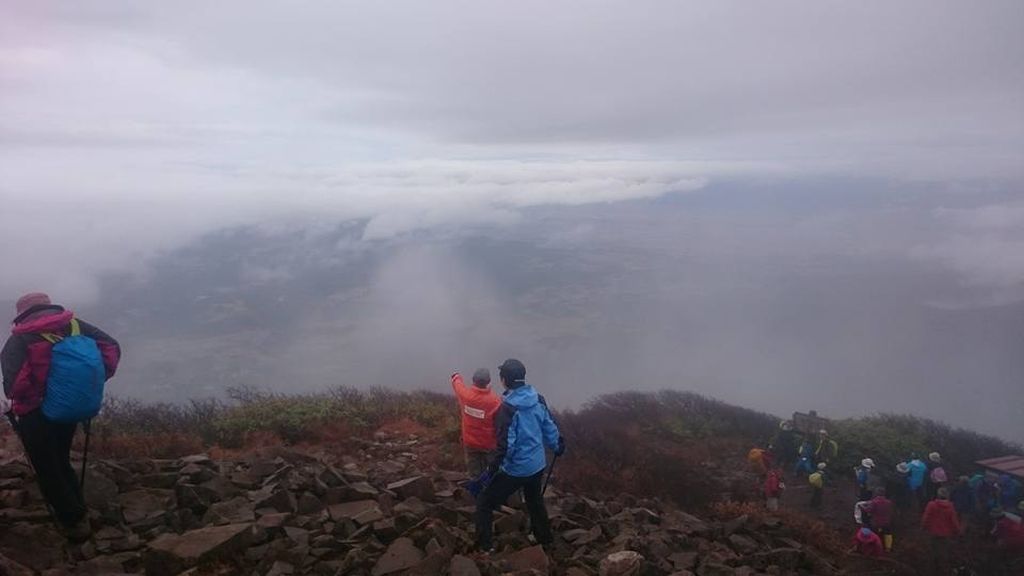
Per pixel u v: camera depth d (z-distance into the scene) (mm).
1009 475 18047
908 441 21422
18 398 5512
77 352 5594
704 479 14492
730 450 20219
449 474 10320
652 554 7574
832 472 19172
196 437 11625
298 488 7695
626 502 11281
